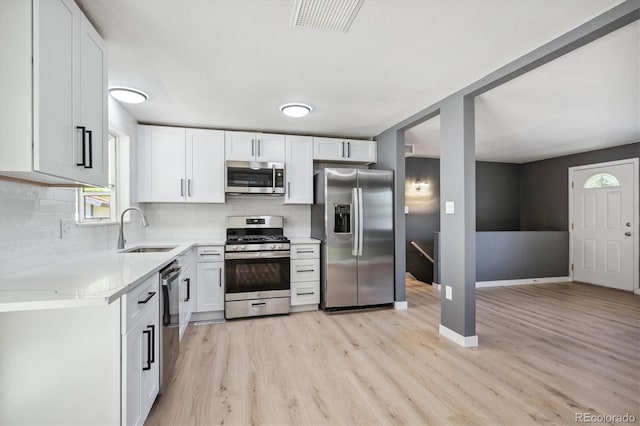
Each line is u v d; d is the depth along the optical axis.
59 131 1.41
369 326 3.36
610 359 2.59
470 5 1.72
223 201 3.82
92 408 1.38
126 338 1.40
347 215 3.88
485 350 2.76
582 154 5.64
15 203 1.59
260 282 3.64
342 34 1.98
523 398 2.04
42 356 1.37
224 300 3.57
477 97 3.07
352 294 3.85
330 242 3.77
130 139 3.35
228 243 3.56
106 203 3.07
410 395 2.08
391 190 4.00
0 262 1.50
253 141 3.94
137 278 1.49
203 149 3.78
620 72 2.55
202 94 2.91
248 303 3.60
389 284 3.99
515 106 3.33
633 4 1.67
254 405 1.97
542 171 6.36
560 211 6.01
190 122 3.72
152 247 3.10
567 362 2.54
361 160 4.36
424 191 6.15
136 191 3.54
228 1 1.66
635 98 3.12
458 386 2.18
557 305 4.19
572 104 3.27
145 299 1.64
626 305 4.19
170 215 3.97
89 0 1.64
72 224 2.16
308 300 3.87
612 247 5.20
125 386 1.40
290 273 3.80
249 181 3.81
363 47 2.14
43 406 1.37
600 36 1.91
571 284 5.53
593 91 2.94
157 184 3.64
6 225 1.53
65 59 1.45
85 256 2.28
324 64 2.37
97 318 1.39
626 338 3.04
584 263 5.59
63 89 1.43
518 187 6.73
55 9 1.37
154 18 1.80
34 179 1.62
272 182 3.88
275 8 1.73
